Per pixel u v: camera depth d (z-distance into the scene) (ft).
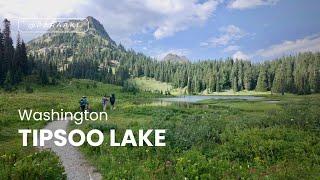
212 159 49.26
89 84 567.59
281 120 84.69
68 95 387.34
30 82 469.57
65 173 45.75
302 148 57.67
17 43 494.18
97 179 44.50
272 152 55.21
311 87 568.41
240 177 41.98
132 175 43.91
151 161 49.32
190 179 41.73
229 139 63.87
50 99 247.09
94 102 216.33
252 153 55.77
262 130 71.72
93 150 60.29
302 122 80.48
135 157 54.24
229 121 90.43
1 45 455.63
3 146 63.98
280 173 41.96
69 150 63.36
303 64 647.56
